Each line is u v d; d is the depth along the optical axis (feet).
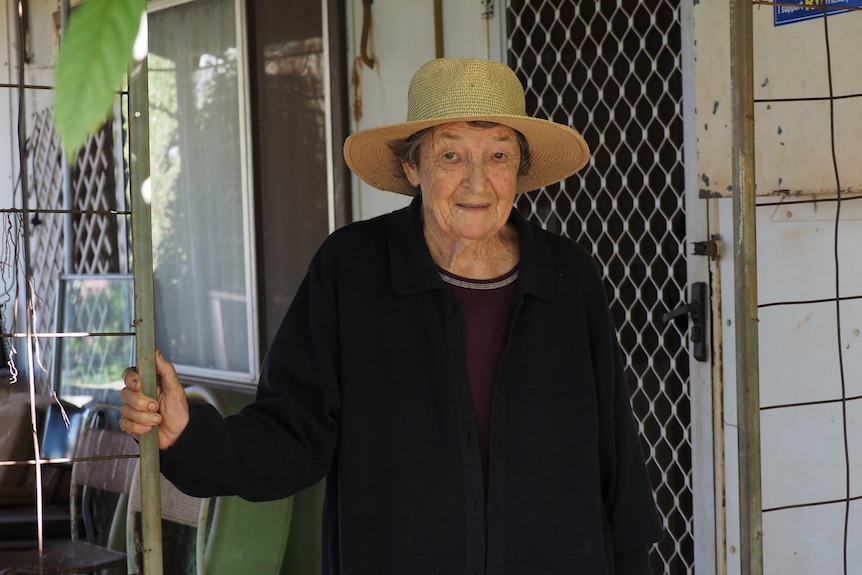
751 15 5.08
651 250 10.14
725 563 9.35
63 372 15.84
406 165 6.19
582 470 5.80
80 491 13.65
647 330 10.24
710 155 8.35
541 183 6.73
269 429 5.43
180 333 14.83
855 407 8.38
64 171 16.26
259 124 13.52
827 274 8.49
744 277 5.17
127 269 15.38
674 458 10.05
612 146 10.39
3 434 13.92
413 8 11.57
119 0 1.63
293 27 12.92
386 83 11.91
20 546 12.78
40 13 16.28
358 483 5.62
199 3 14.11
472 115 5.44
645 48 10.03
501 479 5.63
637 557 6.31
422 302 5.76
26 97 16.97
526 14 10.94
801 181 7.65
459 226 5.67
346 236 6.03
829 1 7.39
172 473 5.02
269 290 13.60
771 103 7.74
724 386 9.30
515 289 5.91
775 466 8.87
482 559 5.56
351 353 5.71
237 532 11.16
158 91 14.85
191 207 14.53
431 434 5.62
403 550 5.54
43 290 17.16
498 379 5.71
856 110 7.33
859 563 8.39
